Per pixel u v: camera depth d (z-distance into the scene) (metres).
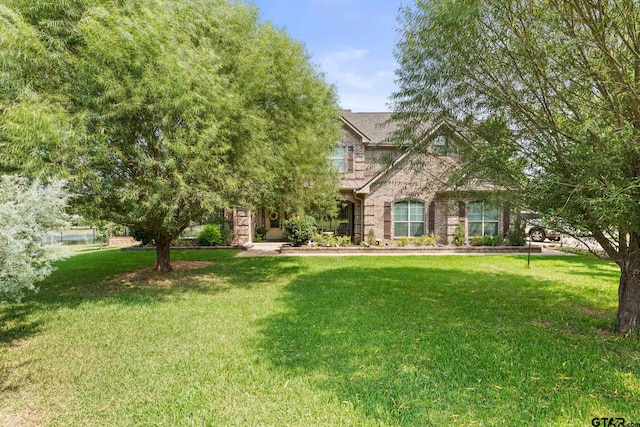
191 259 12.74
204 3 7.40
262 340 4.59
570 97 4.38
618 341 4.52
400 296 6.99
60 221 4.02
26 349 4.36
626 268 4.86
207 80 6.09
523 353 4.14
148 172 6.23
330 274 9.49
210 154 6.41
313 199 11.70
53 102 5.44
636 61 3.81
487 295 7.11
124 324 5.32
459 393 3.21
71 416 2.92
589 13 3.82
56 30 5.49
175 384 3.43
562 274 9.53
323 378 3.53
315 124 9.44
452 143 5.53
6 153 5.16
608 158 3.69
